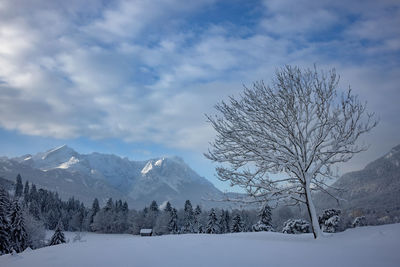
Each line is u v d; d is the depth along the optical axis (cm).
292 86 1116
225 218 7412
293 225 3706
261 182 1097
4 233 3369
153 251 652
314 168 1102
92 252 659
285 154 1095
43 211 11881
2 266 579
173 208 8712
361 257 582
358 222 4316
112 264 541
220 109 1188
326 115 1062
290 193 1088
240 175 1095
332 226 3272
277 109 1127
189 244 743
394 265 515
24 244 3831
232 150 1151
